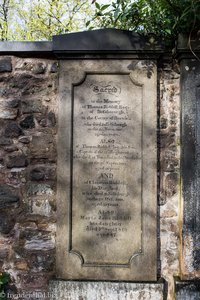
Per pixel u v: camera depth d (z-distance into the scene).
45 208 3.11
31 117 3.17
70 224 3.04
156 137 3.04
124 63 3.09
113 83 3.10
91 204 3.06
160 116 3.10
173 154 3.08
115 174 3.06
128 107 3.08
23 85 3.19
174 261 3.02
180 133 3.05
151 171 3.02
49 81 3.18
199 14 2.82
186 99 3.03
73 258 3.02
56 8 7.88
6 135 3.17
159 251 3.03
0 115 3.18
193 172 3.00
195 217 2.97
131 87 3.09
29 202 3.12
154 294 2.93
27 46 3.14
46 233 3.10
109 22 3.25
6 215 3.13
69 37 3.08
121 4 2.99
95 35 3.08
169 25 2.99
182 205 2.99
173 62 3.12
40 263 3.07
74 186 3.07
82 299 2.96
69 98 3.10
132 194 3.04
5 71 3.20
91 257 3.03
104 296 2.95
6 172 3.15
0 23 8.24
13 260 3.09
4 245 3.11
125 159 3.06
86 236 3.05
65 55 3.11
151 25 3.06
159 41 3.04
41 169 3.13
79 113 3.11
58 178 3.06
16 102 3.18
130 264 2.99
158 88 3.11
